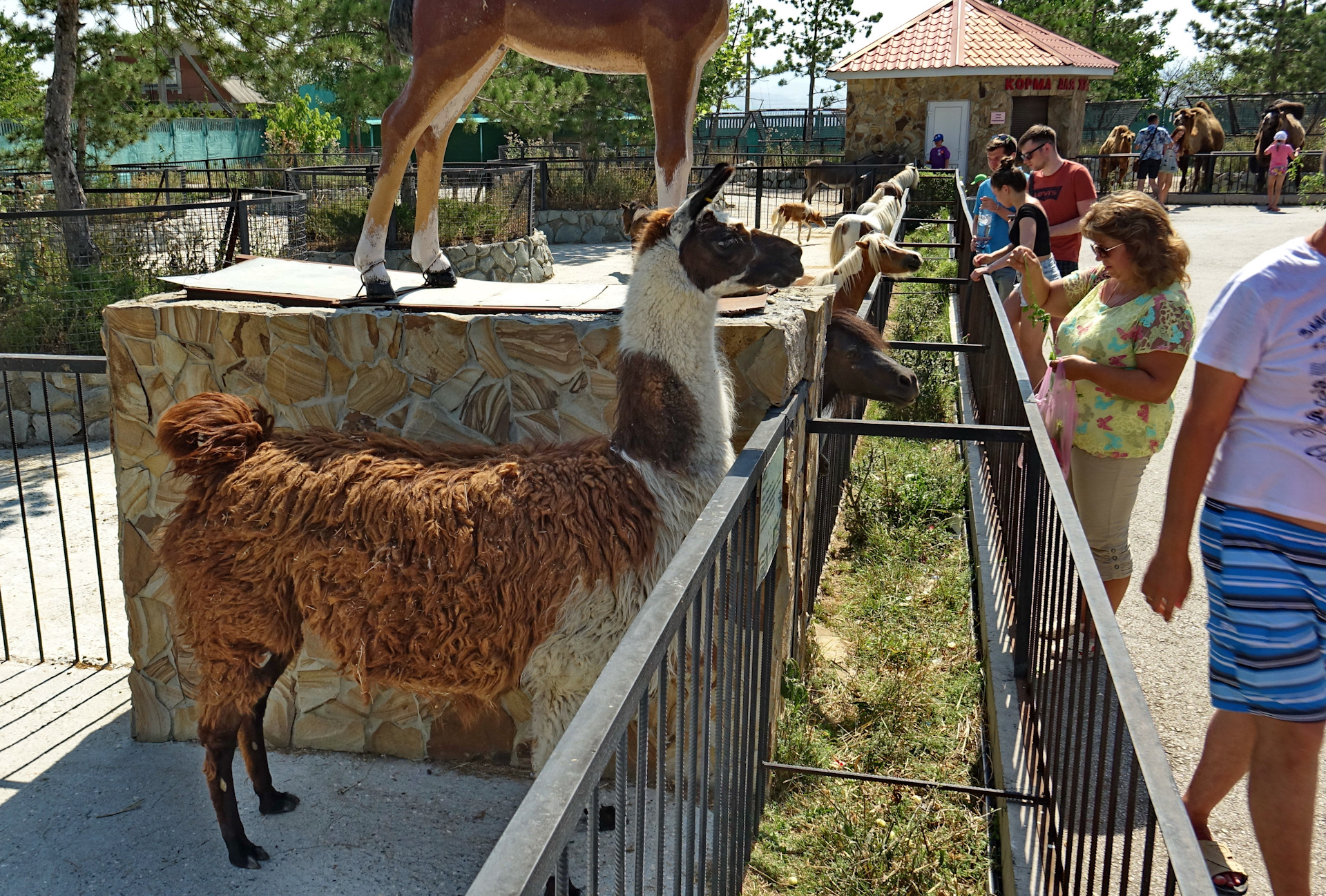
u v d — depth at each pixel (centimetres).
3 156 1573
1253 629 275
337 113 1764
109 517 695
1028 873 311
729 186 2383
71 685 475
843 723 429
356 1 1596
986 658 464
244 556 319
